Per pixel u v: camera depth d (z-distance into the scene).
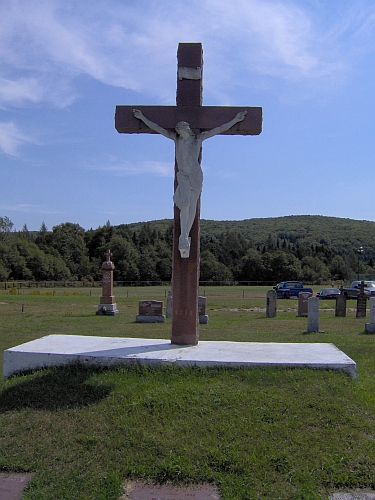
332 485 4.86
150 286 71.19
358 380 7.24
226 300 38.03
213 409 6.12
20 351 7.62
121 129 8.77
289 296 44.00
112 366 7.29
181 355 7.49
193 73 8.68
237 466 5.07
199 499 4.69
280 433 5.63
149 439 5.53
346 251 133.75
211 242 105.38
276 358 7.39
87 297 40.62
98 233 98.06
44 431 5.80
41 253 80.44
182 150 8.30
